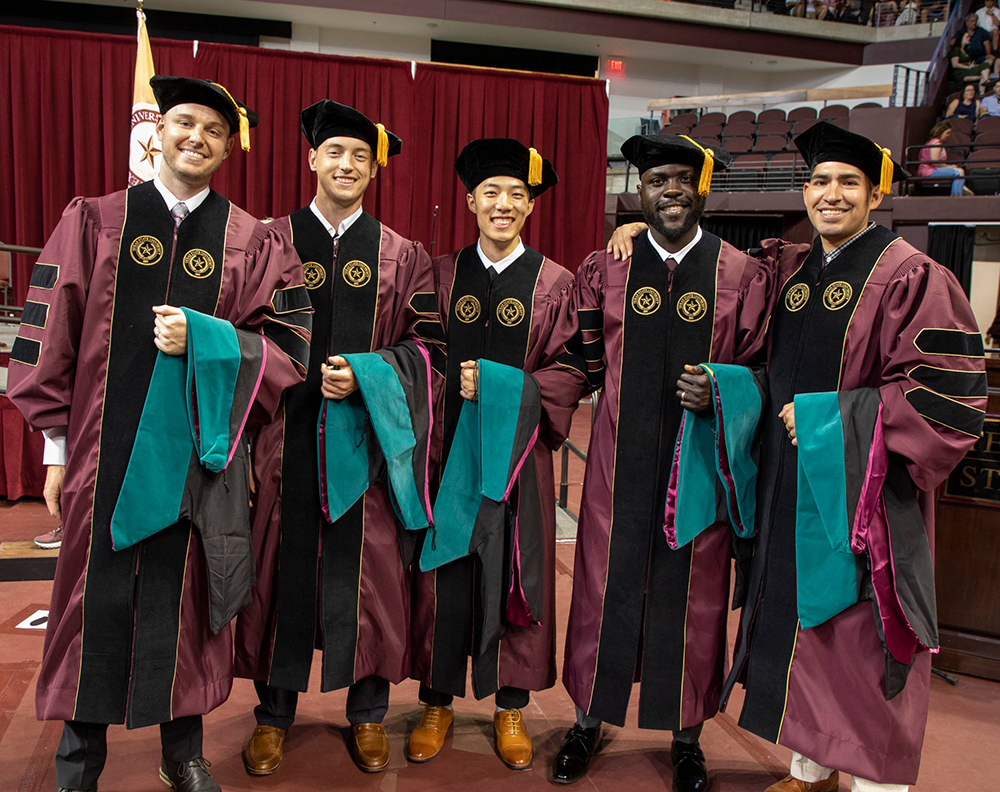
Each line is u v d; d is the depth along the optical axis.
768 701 2.05
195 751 2.01
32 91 8.39
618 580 2.19
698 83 11.78
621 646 2.19
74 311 1.84
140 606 1.83
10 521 4.39
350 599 2.18
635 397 2.20
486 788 2.20
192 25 9.82
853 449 1.87
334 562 2.17
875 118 8.80
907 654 1.86
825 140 1.98
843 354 1.97
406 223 9.22
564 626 3.29
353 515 2.19
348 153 2.12
